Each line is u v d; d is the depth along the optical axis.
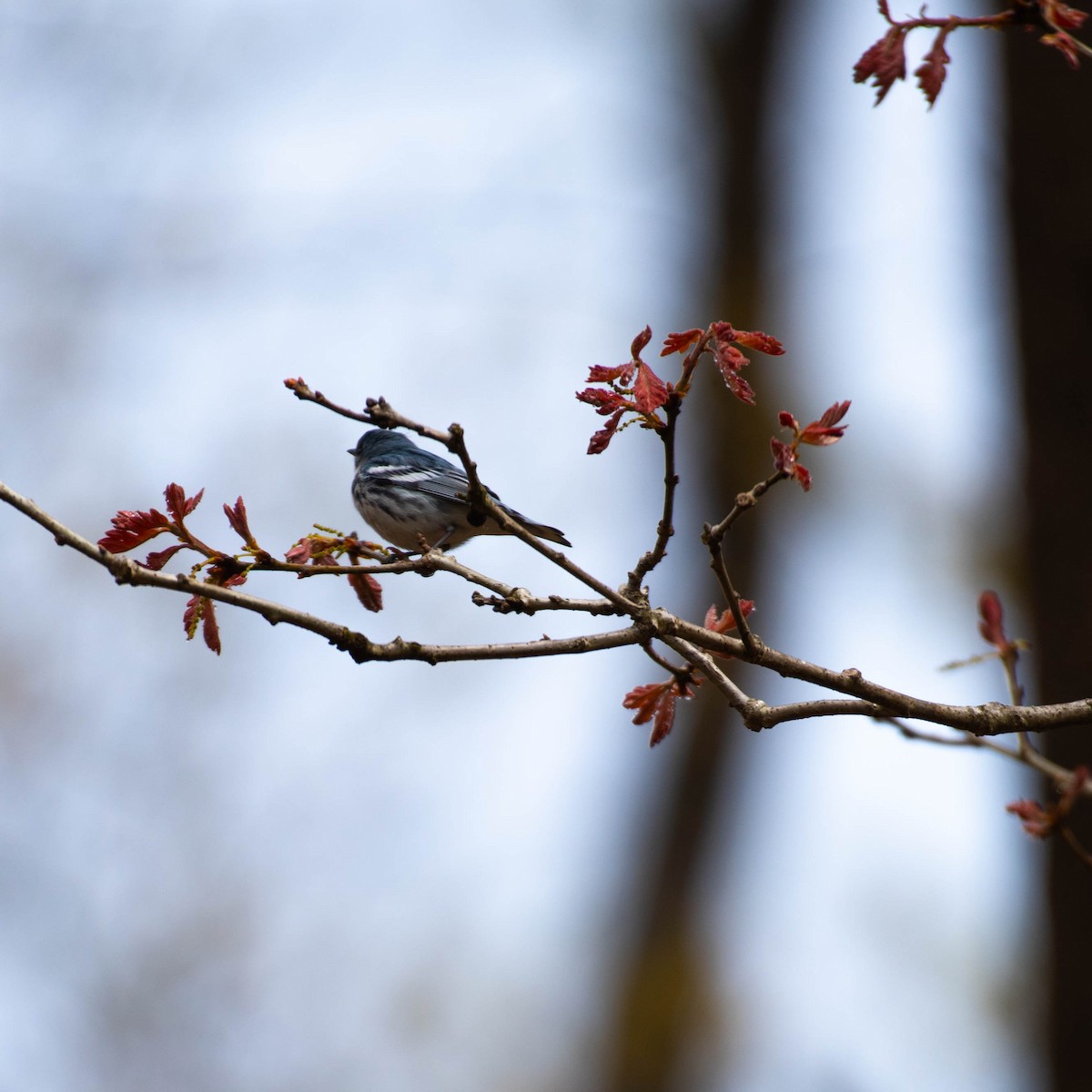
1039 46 10.70
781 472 6.25
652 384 6.29
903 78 6.05
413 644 6.72
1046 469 10.34
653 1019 18.56
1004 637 8.14
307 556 6.95
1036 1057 10.24
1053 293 10.45
